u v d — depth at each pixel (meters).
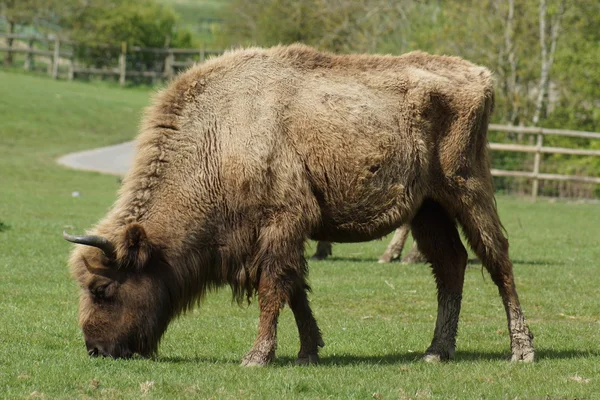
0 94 95.81
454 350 17.47
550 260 32.62
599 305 23.64
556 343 18.95
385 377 15.03
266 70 16.67
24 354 16.05
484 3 71.19
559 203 59.03
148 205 16.25
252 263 16.25
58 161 71.06
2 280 25.12
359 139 16.50
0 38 141.38
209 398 13.20
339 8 89.00
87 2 131.88
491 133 66.69
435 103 17.22
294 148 16.23
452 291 17.73
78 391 13.48
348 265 30.33
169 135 16.42
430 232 17.97
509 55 70.94
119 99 108.00
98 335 15.73
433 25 78.56
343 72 17.05
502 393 14.06
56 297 22.89
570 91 72.12
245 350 17.64
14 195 52.12
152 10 140.12
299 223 16.11
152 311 15.99
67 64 138.62
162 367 15.26
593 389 14.44
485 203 17.56
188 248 16.19
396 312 22.56
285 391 13.81
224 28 128.88
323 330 19.95
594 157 64.38
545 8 68.88
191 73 16.89
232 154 16.03
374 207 16.77
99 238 15.38
